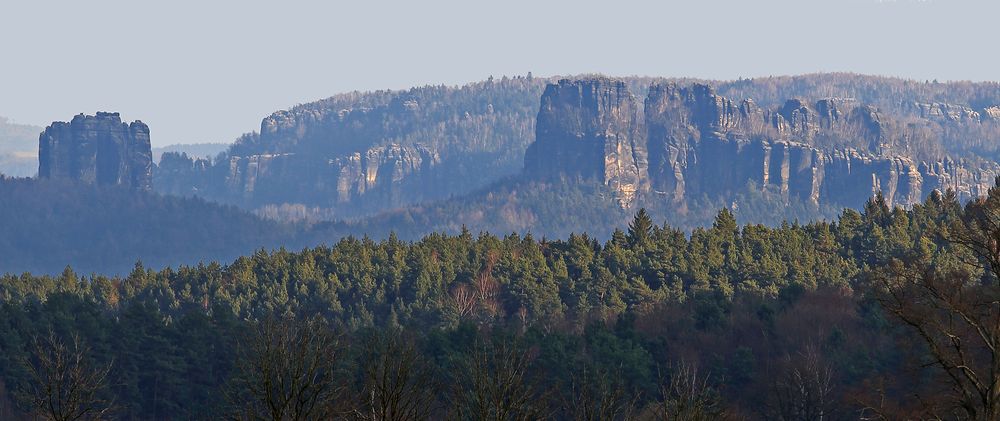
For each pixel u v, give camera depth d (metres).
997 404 101.62
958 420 108.12
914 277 112.12
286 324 116.50
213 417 164.12
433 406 118.12
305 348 108.31
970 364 106.31
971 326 105.62
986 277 193.62
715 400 124.31
